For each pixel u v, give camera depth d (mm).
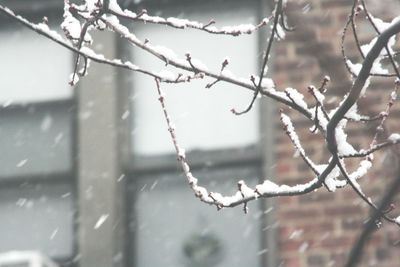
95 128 24469
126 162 24312
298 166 22750
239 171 23859
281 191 12172
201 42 24688
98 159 24297
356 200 22234
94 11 12328
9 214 24703
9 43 25750
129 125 24484
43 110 25297
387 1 15602
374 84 22234
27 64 25578
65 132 25078
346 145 11680
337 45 22672
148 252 23828
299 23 16438
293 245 22406
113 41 24734
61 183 24781
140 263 23812
